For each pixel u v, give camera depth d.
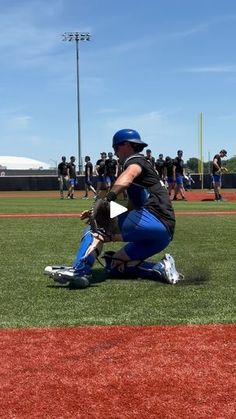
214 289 5.45
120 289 5.46
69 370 3.35
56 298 5.14
